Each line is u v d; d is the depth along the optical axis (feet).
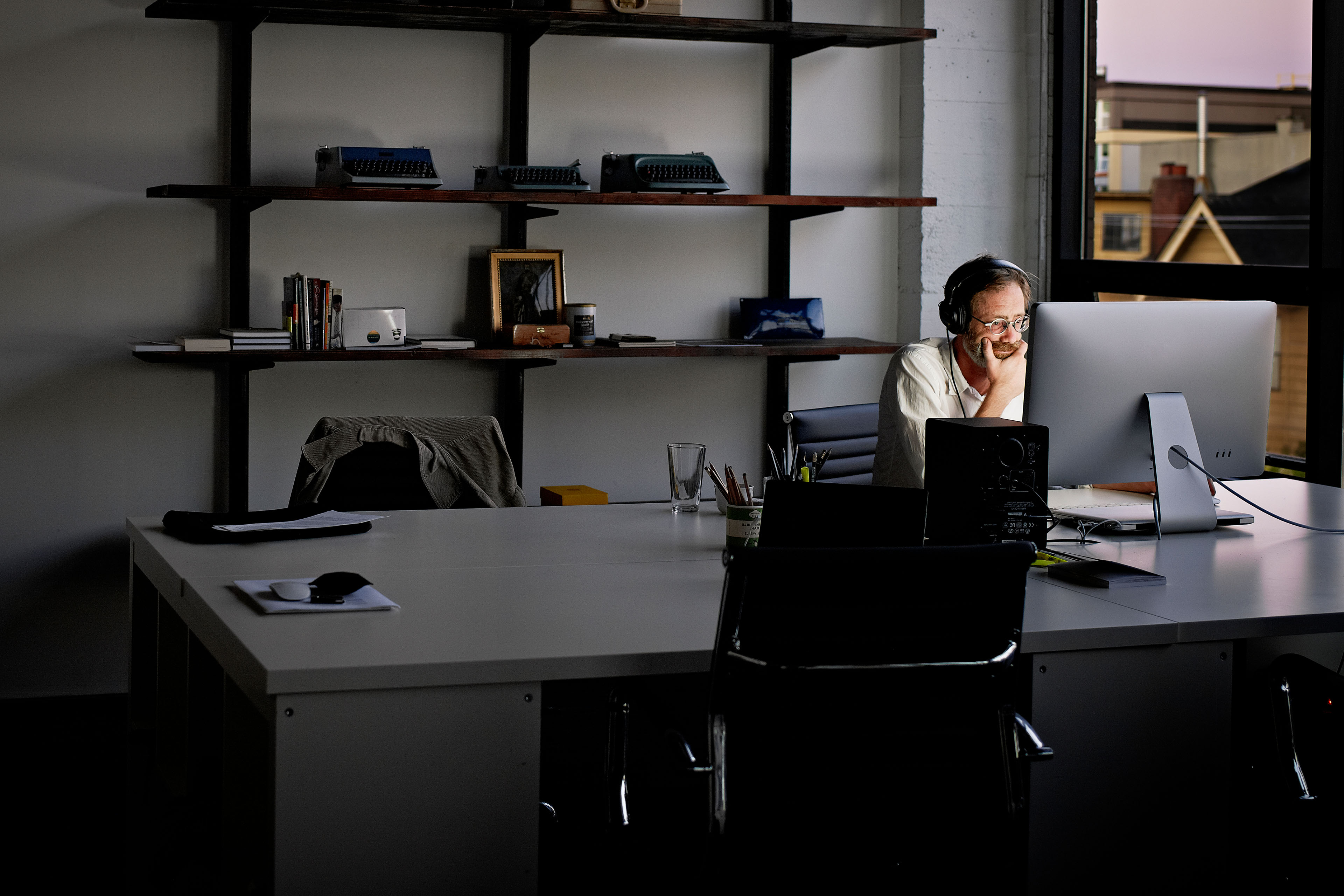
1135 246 19.75
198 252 12.57
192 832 7.59
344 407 13.23
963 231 14.74
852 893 5.60
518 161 13.29
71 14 11.98
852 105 14.58
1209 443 8.54
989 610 5.48
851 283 14.85
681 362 14.33
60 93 12.01
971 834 5.67
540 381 13.87
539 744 5.57
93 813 9.68
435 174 12.26
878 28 13.48
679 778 9.80
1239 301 8.48
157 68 12.26
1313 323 11.18
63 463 12.37
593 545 8.00
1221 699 6.42
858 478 11.70
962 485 7.47
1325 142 10.96
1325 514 9.23
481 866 5.54
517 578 7.06
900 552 5.27
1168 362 8.29
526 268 13.28
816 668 5.39
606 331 14.03
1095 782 6.26
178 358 11.62
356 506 10.12
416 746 5.41
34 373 12.19
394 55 13.00
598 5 12.57
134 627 8.70
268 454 13.01
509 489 10.66
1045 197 14.76
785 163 14.17
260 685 5.32
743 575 5.25
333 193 11.82
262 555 7.52
